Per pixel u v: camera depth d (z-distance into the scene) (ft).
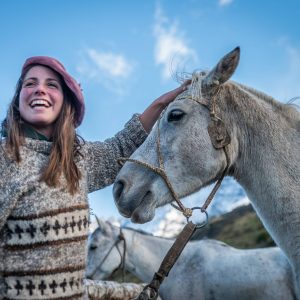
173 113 9.37
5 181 6.81
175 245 8.61
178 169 9.18
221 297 17.67
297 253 8.57
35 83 7.59
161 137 9.39
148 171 9.27
